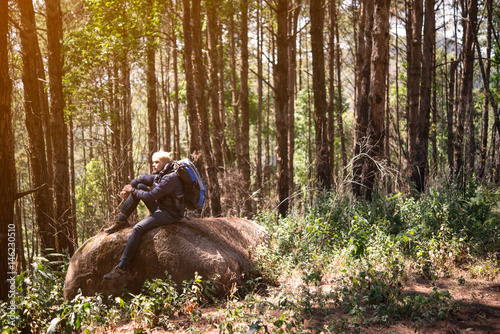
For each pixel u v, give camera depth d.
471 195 7.89
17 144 19.38
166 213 5.35
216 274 5.24
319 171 12.28
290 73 23.69
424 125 14.23
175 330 4.48
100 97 13.91
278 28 13.64
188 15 14.07
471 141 16.28
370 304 4.88
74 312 4.25
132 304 4.80
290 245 7.13
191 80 14.10
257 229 7.08
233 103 24.48
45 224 10.24
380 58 9.15
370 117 9.31
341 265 6.11
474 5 15.88
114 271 5.17
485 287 5.41
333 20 22.12
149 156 10.09
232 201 14.64
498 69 21.84
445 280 5.76
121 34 14.02
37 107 10.14
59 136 10.28
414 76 14.31
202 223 5.99
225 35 25.62
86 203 9.70
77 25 18.55
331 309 4.85
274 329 3.99
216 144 16.77
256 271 5.92
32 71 9.99
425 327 4.24
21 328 4.19
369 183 9.33
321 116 12.71
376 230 6.88
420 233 6.83
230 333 4.01
